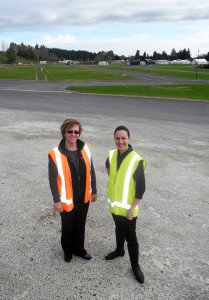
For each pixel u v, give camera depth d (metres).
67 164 2.64
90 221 3.93
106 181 5.32
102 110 13.20
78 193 2.78
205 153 7.11
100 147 7.46
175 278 2.89
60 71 58.72
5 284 2.75
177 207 4.38
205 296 2.66
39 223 3.86
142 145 7.69
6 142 7.78
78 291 2.69
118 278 2.87
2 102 15.33
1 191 4.78
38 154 6.80
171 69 69.94
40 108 13.57
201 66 71.69
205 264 3.10
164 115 12.10
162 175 5.66
